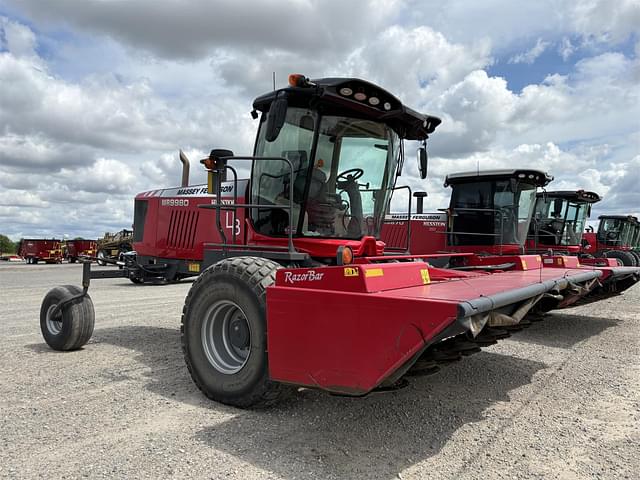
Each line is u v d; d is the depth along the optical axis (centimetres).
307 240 451
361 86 434
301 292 317
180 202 848
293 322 320
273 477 260
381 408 371
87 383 420
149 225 884
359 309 292
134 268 740
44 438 305
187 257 830
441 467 279
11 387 408
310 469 271
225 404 368
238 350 384
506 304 305
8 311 849
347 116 457
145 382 425
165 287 1362
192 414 350
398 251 575
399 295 289
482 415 364
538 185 1118
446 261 757
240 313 377
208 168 468
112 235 2945
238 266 366
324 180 457
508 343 627
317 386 311
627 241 2192
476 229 1112
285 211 461
